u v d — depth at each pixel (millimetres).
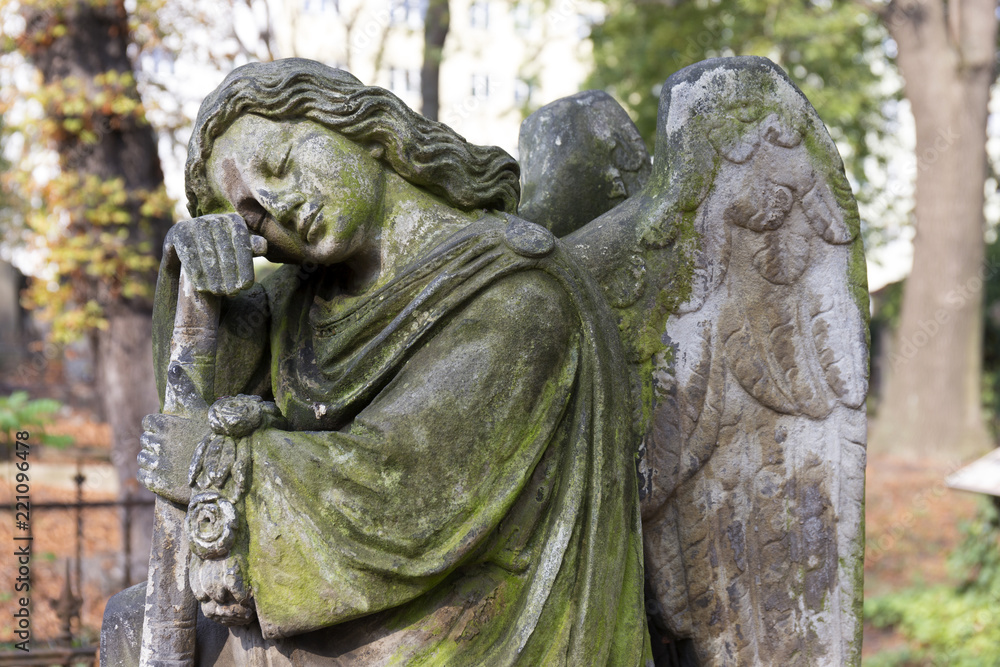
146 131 6676
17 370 13141
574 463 1348
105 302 6652
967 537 5988
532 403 1302
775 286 1616
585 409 1368
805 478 1642
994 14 10820
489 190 1448
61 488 7984
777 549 1644
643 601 1422
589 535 1343
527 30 10148
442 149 1387
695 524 1635
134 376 6707
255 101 1306
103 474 8461
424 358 1303
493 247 1335
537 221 1804
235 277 1305
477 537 1243
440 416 1247
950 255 11461
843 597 1650
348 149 1331
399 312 1337
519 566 1321
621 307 1607
